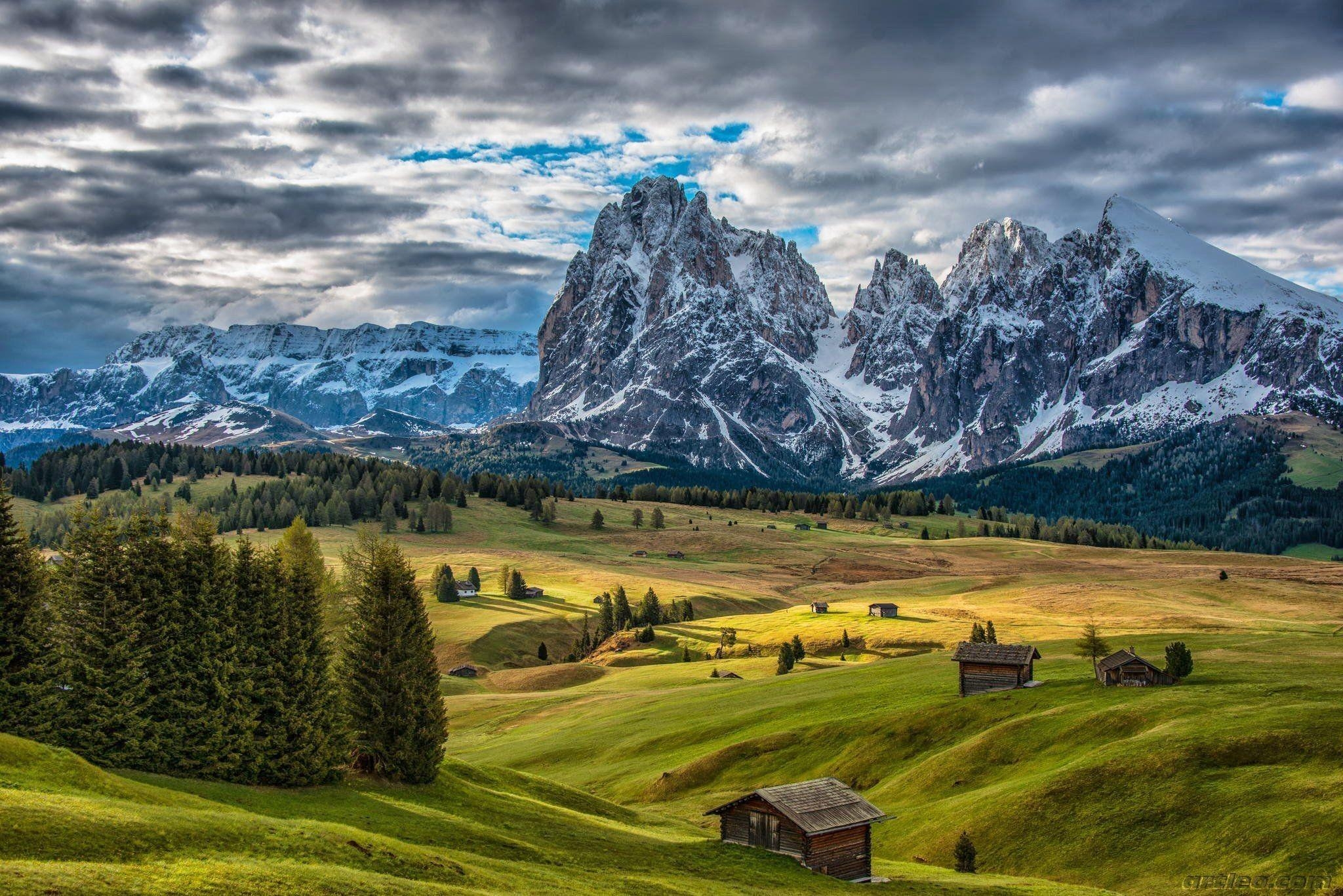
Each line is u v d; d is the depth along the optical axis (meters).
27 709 54.25
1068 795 62.56
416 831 51.84
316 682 62.44
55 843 35.84
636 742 98.75
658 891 47.44
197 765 56.66
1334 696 68.81
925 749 80.19
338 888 37.38
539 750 103.88
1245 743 62.06
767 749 86.12
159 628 57.94
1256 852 51.53
